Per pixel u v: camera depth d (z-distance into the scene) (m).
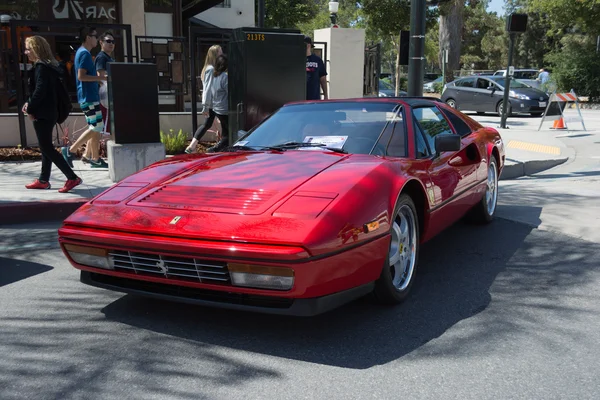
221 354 3.12
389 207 3.43
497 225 5.95
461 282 4.26
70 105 7.03
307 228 2.98
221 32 10.52
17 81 9.64
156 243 3.13
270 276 2.96
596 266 4.59
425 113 4.89
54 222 6.38
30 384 2.80
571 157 11.23
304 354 3.12
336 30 12.89
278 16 29.09
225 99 9.29
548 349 3.16
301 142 4.41
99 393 2.72
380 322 3.53
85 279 3.65
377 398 2.67
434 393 2.71
